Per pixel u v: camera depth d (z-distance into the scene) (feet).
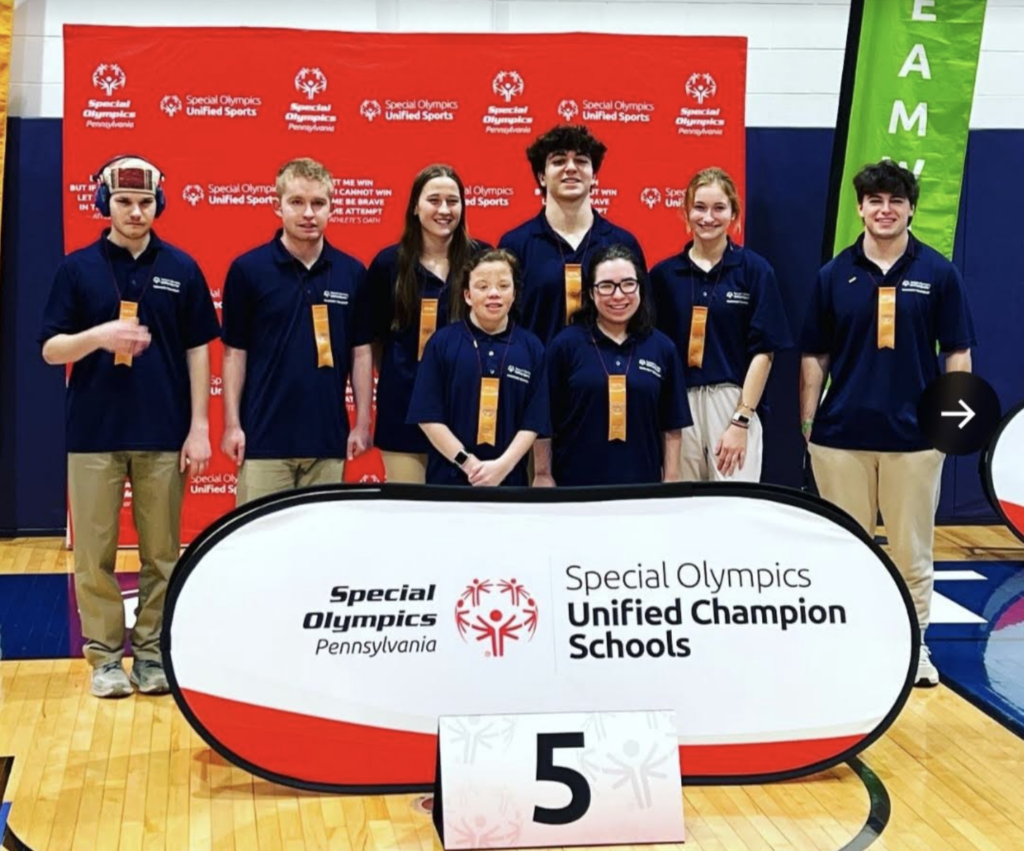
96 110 20.52
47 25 21.33
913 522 15.42
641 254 15.85
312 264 14.78
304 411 14.71
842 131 20.35
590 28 22.03
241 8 21.58
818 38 22.30
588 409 14.16
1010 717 13.94
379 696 11.61
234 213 20.90
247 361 14.96
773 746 11.87
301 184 14.47
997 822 11.30
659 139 21.24
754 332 15.92
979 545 22.02
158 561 14.74
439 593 11.72
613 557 11.87
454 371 13.91
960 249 22.54
